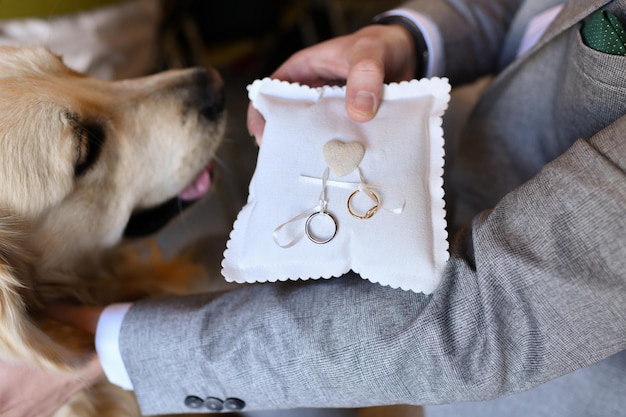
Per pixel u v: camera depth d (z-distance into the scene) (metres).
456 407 0.55
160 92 0.74
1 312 0.54
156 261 0.81
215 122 0.77
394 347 0.44
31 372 0.55
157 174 0.73
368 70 0.51
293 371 0.46
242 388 0.49
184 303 0.53
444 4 0.68
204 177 0.80
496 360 0.42
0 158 0.60
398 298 0.45
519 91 0.60
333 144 0.48
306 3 1.47
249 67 1.44
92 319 0.58
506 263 0.41
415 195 0.47
